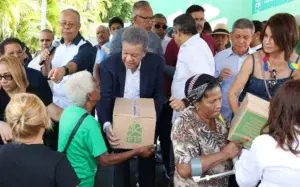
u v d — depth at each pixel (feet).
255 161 6.05
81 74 8.38
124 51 9.77
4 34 44.21
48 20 52.42
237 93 9.19
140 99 10.10
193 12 15.74
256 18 23.57
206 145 7.69
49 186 5.97
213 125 8.00
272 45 8.64
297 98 5.74
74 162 8.13
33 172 5.98
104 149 8.20
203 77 7.68
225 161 7.95
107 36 20.93
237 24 12.73
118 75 10.43
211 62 11.85
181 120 7.72
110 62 10.52
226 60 12.92
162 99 10.77
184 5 26.84
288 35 8.51
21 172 6.00
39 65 14.07
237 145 7.56
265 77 8.96
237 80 9.20
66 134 8.10
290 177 5.72
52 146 10.32
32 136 6.27
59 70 10.92
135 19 13.39
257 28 15.31
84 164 8.21
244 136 7.53
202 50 11.75
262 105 7.63
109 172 14.87
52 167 6.01
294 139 5.72
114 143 9.05
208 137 7.73
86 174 8.26
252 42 15.48
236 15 24.97
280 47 8.59
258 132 7.46
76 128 8.04
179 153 7.49
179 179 7.92
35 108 6.25
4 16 43.86
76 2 61.87
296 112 5.73
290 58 9.06
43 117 6.32
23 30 47.80
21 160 6.06
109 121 10.07
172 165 10.70
